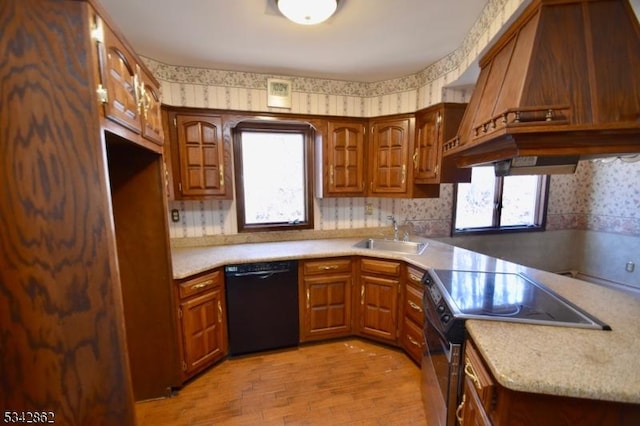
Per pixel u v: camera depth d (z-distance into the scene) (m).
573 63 1.11
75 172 0.91
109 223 0.96
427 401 1.60
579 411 0.84
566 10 1.16
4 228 0.88
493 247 3.66
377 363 2.23
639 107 1.04
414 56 2.26
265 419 1.70
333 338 2.56
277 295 2.32
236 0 1.54
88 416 1.00
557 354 0.93
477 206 3.58
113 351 0.99
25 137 0.87
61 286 0.94
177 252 2.41
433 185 2.65
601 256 3.78
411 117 2.52
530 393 0.84
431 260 2.12
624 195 3.55
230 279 2.21
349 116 2.69
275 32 1.88
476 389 1.03
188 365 1.96
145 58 2.21
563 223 3.95
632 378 0.81
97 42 0.92
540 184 3.82
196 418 1.72
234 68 2.43
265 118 2.52
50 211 0.91
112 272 0.97
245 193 2.79
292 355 2.34
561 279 1.68
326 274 2.43
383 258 2.35
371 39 1.98
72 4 0.87
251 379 2.05
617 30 1.11
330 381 2.03
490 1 1.57
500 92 1.34
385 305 2.38
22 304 0.91
